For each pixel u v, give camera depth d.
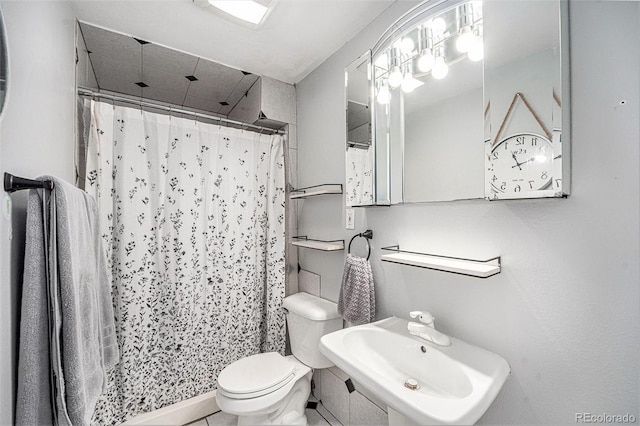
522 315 0.94
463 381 0.91
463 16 1.07
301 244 1.86
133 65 1.88
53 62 1.00
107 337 1.10
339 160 1.76
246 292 1.97
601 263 0.78
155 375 1.63
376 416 1.46
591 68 0.79
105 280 1.12
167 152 1.70
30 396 0.65
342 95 1.74
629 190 0.73
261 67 1.96
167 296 1.68
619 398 0.75
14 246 0.67
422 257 1.20
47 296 0.70
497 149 0.93
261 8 1.38
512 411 0.96
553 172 0.81
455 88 1.10
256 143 2.05
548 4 0.83
